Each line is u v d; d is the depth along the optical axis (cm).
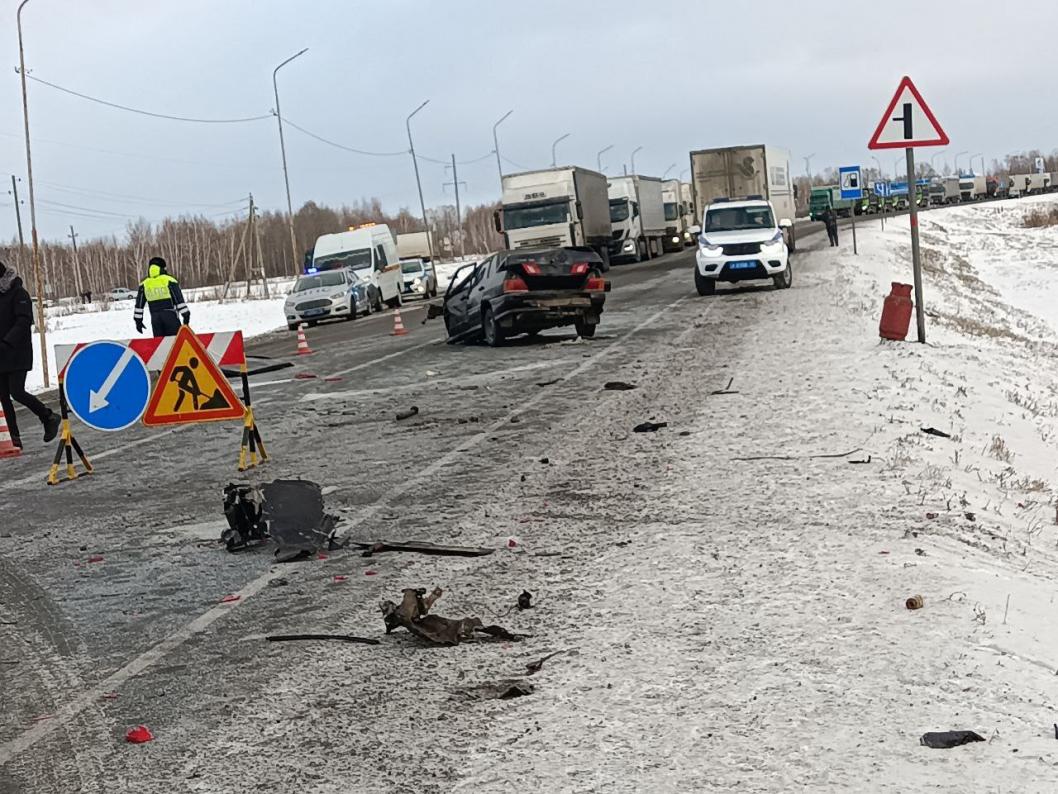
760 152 4969
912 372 1541
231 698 587
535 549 839
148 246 17438
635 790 445
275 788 475
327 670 617
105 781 496
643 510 934
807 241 6625
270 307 6156
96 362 1253
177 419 1259
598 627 652
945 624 603
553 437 1305
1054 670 549
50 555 945
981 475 1061
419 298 5797
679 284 3900
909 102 1650
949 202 14400
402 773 480
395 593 754
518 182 4775
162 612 756
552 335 2505
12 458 1533
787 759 462
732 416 1328
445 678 592
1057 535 901
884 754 459
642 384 1664
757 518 876
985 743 462
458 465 1187
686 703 529
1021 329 3428
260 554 891
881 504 888
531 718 528
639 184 6178
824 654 576
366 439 1398
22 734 560
